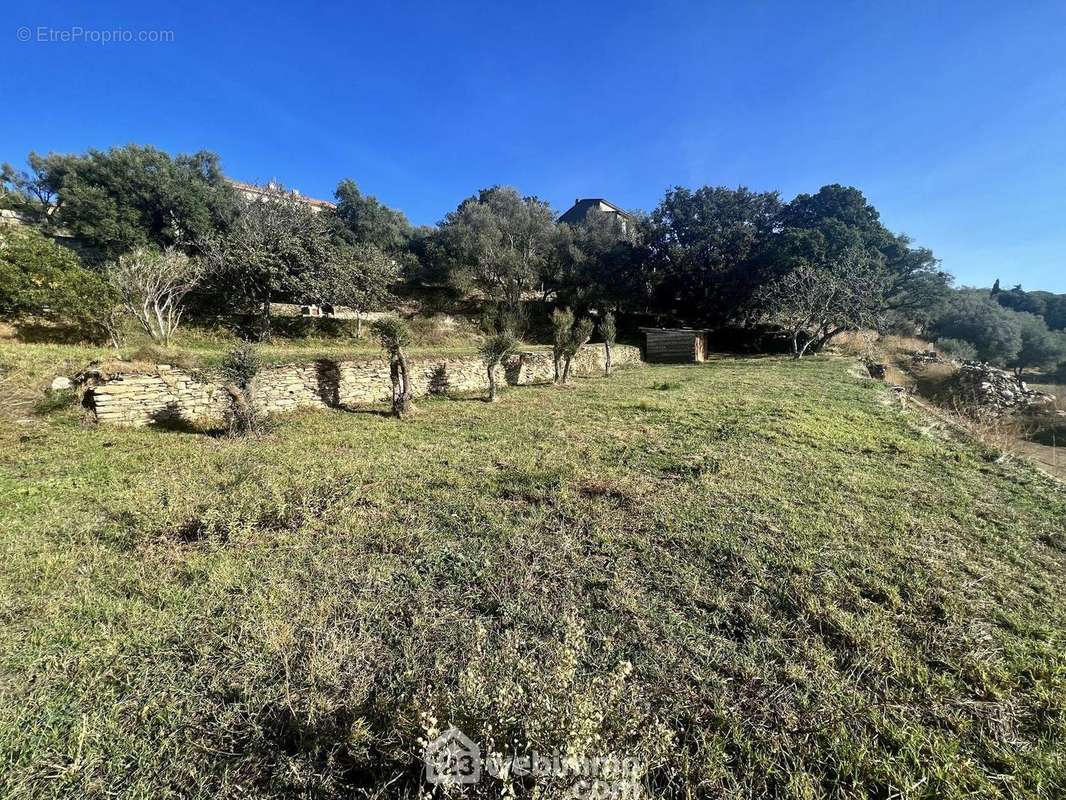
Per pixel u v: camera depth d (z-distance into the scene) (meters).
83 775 1.63
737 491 4.27
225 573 2.87
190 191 22.73
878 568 3.00
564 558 3.12
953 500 4.14
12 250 9.92
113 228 20.00
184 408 7.05
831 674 2.11
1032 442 10.63
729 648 2.29
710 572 2.97
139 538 3.26
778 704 1.95
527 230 30.55
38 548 3.16
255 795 1.60
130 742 1.76
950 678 2.09
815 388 11.16
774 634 2.40
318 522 3.56
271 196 28.98
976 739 1.80
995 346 29.89
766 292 24.34
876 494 4.27
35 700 1.94
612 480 4.50
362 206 30.78
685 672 2.12
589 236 31.23
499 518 3.71
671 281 29.23
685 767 1.66
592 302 28.20
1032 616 2.54
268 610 2.54
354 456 5.36
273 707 1.93
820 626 2.46
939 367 20.75
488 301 29.23
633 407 8.72
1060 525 3.70
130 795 1.57
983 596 2.71
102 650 2.22
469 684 1.69
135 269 12.57
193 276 14.25
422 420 7.62
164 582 2.78
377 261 20.86
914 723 1.86
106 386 6.37
